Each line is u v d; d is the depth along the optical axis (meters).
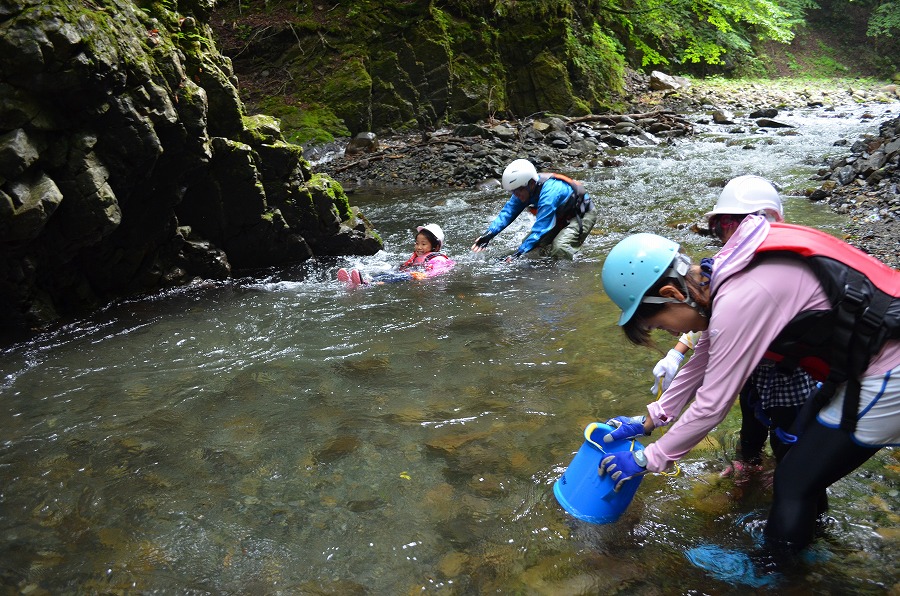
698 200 8.53
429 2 15.45
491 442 3.29
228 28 15.65
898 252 5.70
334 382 4.02
